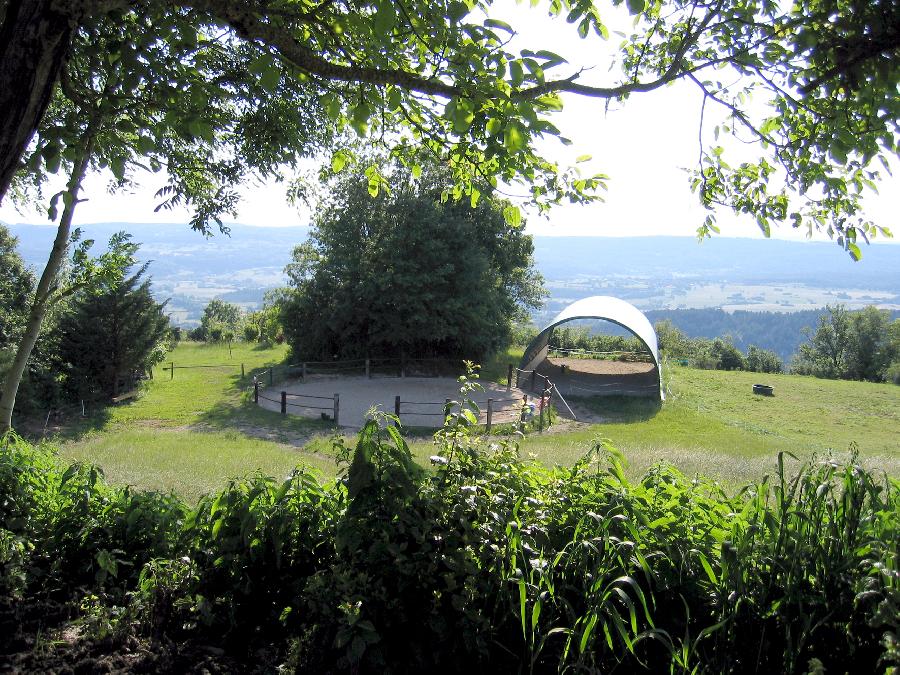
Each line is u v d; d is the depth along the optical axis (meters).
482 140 4.04
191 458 12.33
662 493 4.11
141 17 4.66
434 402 23.03
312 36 4.80
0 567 4.23
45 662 3.38
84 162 5.91
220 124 5.35
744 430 21.02
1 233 24.09
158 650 3.50
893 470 12.00
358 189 27.80
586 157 5.29
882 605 2.73
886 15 3.76
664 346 54.81
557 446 15.60
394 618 3.31
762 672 3.24
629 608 3.00
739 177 5.74
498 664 3.38
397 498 3.49
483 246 30.84
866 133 4.44
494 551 3.38
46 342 20.03
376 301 27.20
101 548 4.45
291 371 27.94
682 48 4.50
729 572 3.29
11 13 2.91
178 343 46.00
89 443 14.58
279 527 3.93
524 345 45.88
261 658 3.47
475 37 3.82
